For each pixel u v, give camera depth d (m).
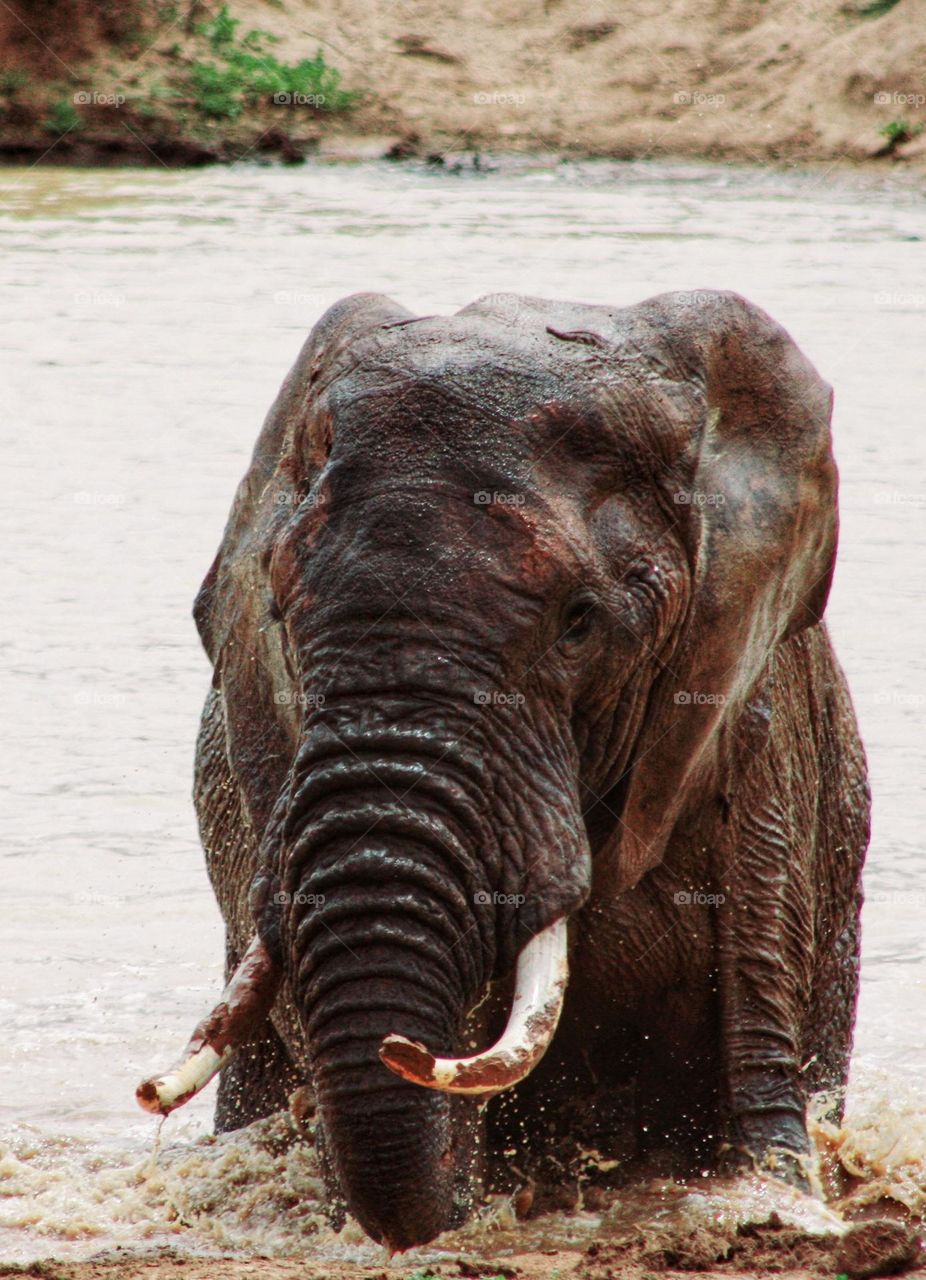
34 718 20.05
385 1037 7.52
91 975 14.47
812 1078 11.36
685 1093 10.45
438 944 7.68
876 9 70.19
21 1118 12.10
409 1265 8.57
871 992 14.51
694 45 70.38
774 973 10.32
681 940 10.16
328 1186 9.41
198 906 15.90
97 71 71.00
